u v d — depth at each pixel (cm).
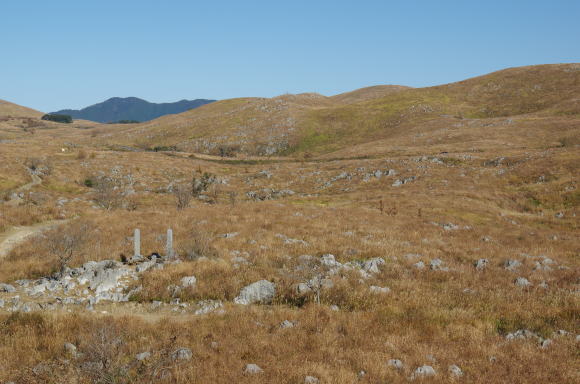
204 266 1741
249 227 2661
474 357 1008
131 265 1892
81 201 4634
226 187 6209
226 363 948
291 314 1298
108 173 6475
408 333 1148
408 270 1827
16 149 7712
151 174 6712
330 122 13588
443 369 938
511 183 4709
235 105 19962
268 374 892
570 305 1376
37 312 1273
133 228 2727
